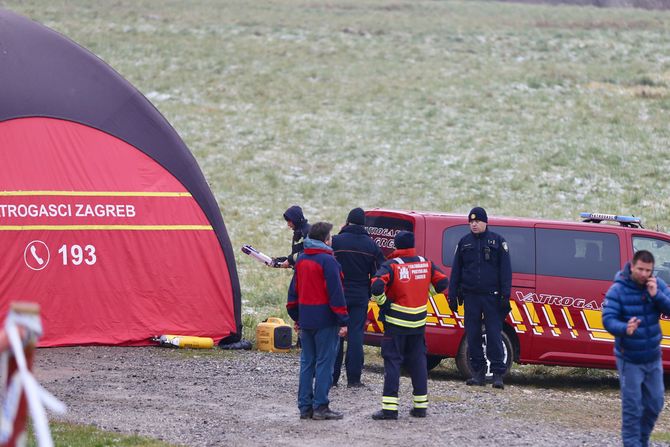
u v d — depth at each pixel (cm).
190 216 5356
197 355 4972
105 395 3884
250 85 16288
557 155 12438
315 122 14212
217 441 3139
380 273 3472
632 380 2853
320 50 18975
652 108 14800
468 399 3988
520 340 4616
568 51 19075
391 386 3506
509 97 15588
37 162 5128
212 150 12656
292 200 10825
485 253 4312
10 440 1555
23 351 1569
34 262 5000
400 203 10644
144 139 5400
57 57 5409
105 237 5156
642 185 11144
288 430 3316
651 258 2820
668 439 3378
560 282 4644
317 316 3459
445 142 13238
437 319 4584
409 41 19975
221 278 5344
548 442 3200
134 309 5172
